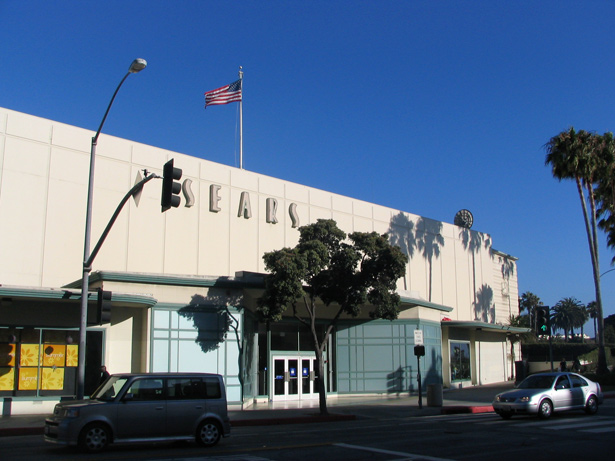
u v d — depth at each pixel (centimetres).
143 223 3123
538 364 4975
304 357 3225
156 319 2441
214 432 1449
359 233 2506
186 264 3262
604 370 3850
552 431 1692
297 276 2306
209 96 3747
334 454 1297
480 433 1669
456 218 5603
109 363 2398
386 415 2419
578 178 3947
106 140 3050
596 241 3938
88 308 2359
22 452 1323
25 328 2245
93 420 1323
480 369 4528
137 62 1697
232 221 3528
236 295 2653
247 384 2786
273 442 1518
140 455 1274
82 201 2917
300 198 3969
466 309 5253
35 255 2727
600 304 3912
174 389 1431
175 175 1570
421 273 4816
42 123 2850
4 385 2181
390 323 3416
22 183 2741
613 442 1469
